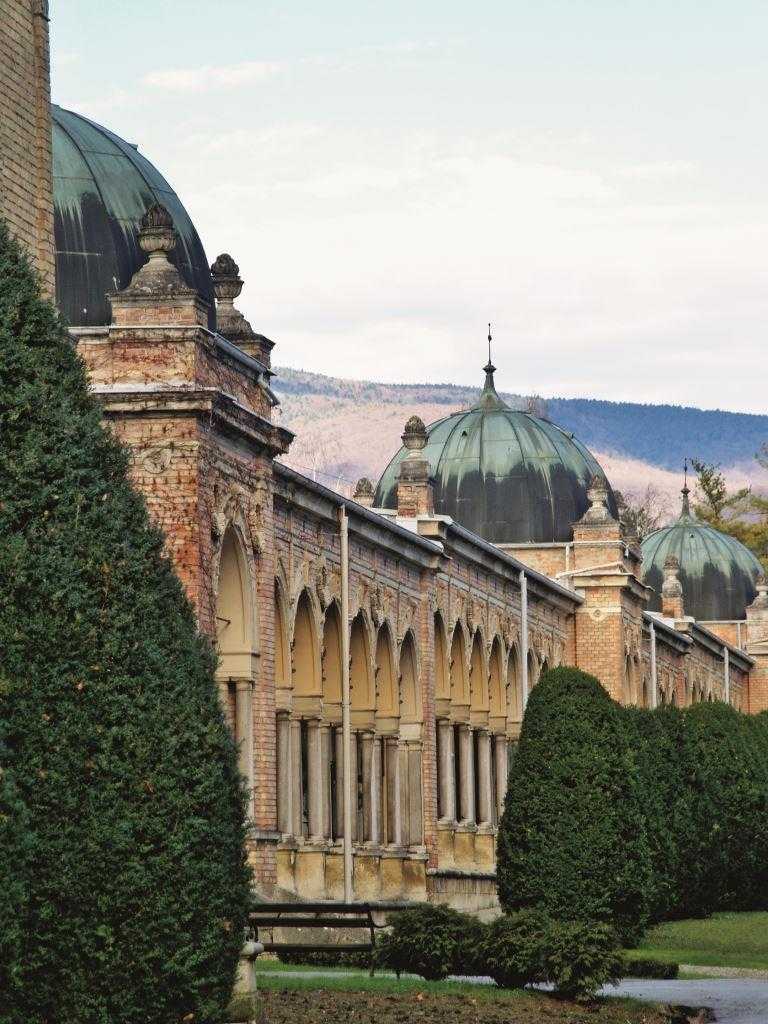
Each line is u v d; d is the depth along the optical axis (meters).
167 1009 30.59
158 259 54.31
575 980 49.12
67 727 29.59
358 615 75.38
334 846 71.38
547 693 71.25
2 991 28.83
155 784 30.30
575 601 110.81
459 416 118.25
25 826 28.42
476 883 89.69
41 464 30.41
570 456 116.00
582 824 69.50
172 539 53.22
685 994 55.06
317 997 45.41
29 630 29.56
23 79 42.25
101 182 58.81
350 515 72.88
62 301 57.28
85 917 29.64
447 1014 44.38
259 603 59.59
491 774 95.44
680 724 92.06
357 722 76.19
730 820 94.00
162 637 31.23
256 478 59.56
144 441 53.44
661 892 80.81
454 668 90.31
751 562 158.25
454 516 113.81
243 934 32.28
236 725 58.62
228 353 56.91
